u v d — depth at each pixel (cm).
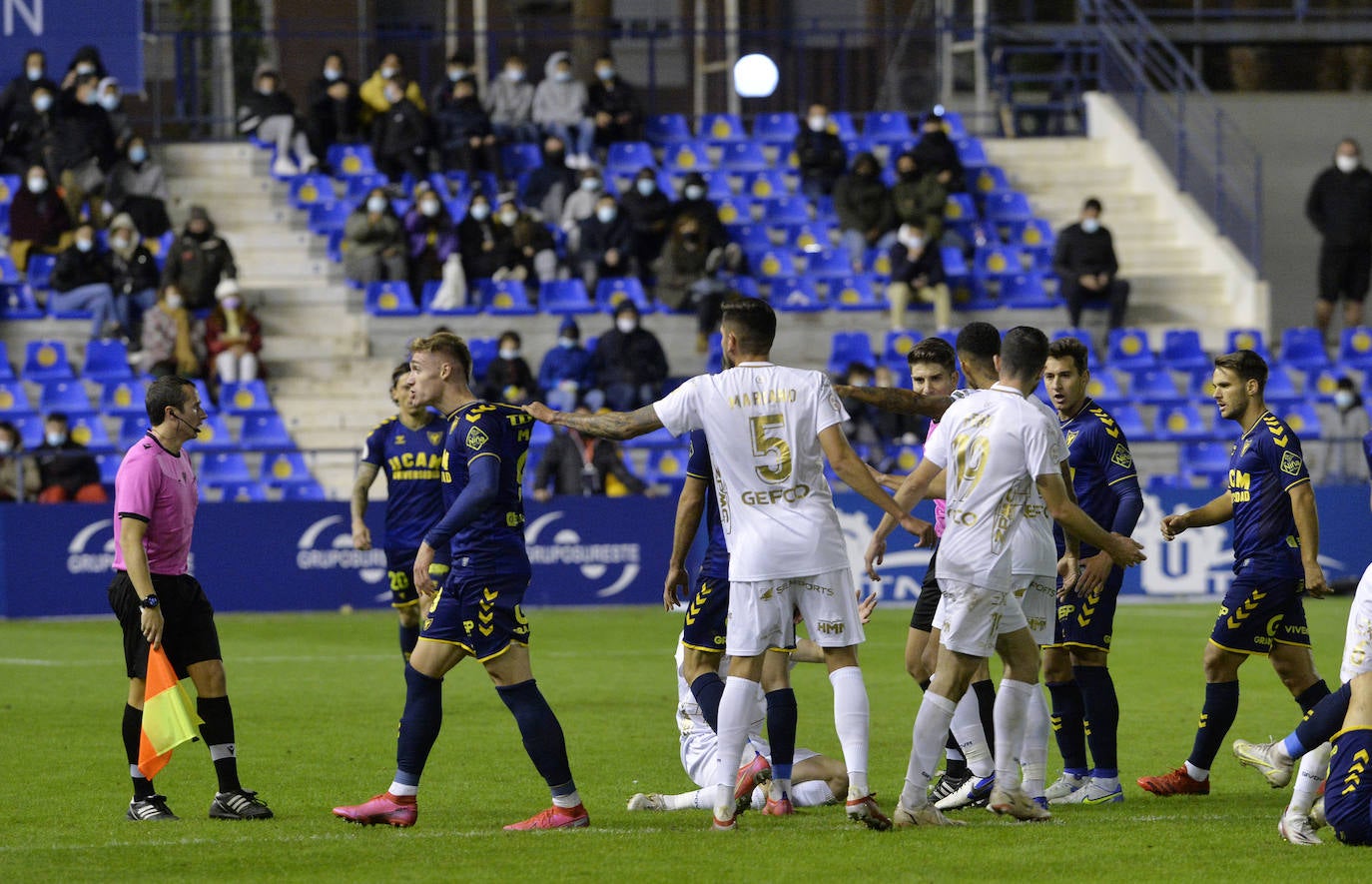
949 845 2247
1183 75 9812
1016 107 9750
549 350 7519
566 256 8250
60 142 7994
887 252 8444
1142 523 6544
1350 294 8444
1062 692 2684
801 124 9212
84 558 6044
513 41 10244
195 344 7262
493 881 2036
